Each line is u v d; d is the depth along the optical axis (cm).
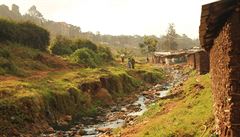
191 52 7488
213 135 1725
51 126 3378
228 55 1338
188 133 1983
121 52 11531
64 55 7281
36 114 3300
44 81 4400
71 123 3584
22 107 3203
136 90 5994
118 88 5416
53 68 5844
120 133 2678
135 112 3928
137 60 11731
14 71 4744
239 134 1317
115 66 7900
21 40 6475
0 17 6234
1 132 2853
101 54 8356
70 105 3959
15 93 3425
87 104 4278
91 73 5534
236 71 1319
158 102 3462
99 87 4869
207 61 4331
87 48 7569
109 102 4722
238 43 1309
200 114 2219
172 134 2044
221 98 1573
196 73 5216
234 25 1307
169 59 10769
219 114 1647
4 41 5991
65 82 4525
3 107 3058
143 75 6994
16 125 3023
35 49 6694
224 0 1266
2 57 5000
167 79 7306
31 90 3647
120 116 3750
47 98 3644
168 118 2445
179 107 2686
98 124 3500
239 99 1316
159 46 19362
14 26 6397
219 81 1661
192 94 2969
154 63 11131
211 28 1545
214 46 1878
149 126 2489
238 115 1320
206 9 1318
